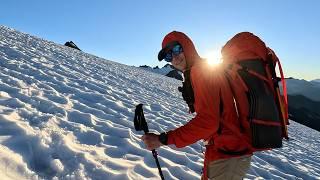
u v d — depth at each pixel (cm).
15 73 857
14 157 403
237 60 312
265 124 300
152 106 1100
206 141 342
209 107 296
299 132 2036
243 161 330
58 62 1334
